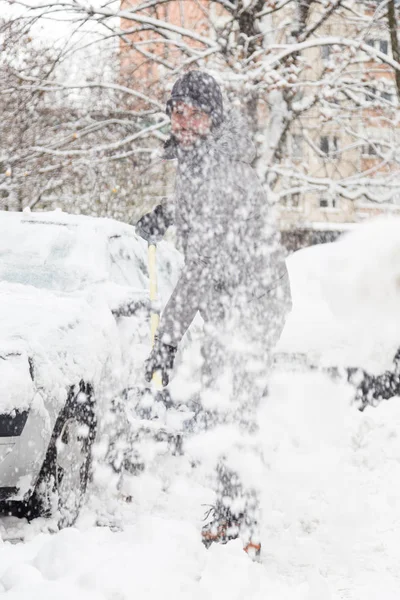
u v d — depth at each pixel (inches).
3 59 814.5
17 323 207.0
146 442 255.8
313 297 369.4
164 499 233.0
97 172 1006.4
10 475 188.9
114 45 861.8
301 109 832.9
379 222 415.8
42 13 778.2
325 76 798.5
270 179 840.9
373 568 182.9
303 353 336.2
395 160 881.5
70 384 203.2
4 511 209.3
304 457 273.9
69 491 208.7
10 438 186.2
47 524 203.3
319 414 310.7
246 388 185.3
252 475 181.3
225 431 184.4
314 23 794.8
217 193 181.8
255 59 757.3
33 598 132.0
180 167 185.3
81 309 230.5
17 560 156.2
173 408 260.2
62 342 208.8
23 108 846.5
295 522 214.5
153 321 214.1
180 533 162.9
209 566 153.9
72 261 317.7
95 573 139.6
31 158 875.4
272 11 779.4
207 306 186.5
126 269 340.5
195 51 804.6
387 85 838.5
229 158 183.3
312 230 850.8
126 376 248.1
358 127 961.5
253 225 184.4
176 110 182.9
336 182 856.9
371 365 338.6
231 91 730.8
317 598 151.7
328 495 236.5
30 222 344.5
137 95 839.1
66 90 887.1
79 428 210.8
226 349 186.2
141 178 1013.8
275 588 153.4
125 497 234.2
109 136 943.0
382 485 248.1
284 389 321.1
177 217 189.6
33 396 191.2
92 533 166.7
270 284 186.5
